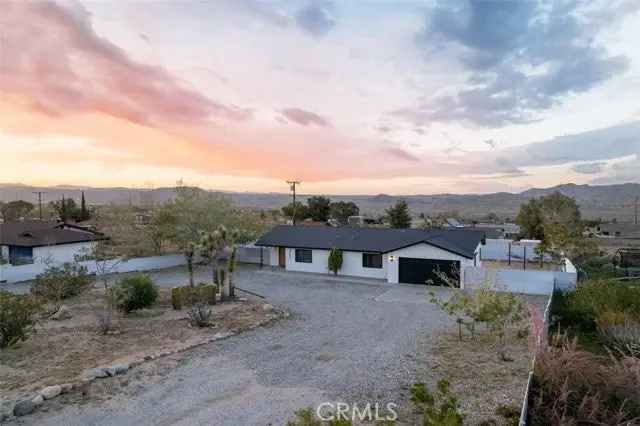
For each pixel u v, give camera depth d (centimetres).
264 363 1281
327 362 1290
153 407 985
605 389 935
